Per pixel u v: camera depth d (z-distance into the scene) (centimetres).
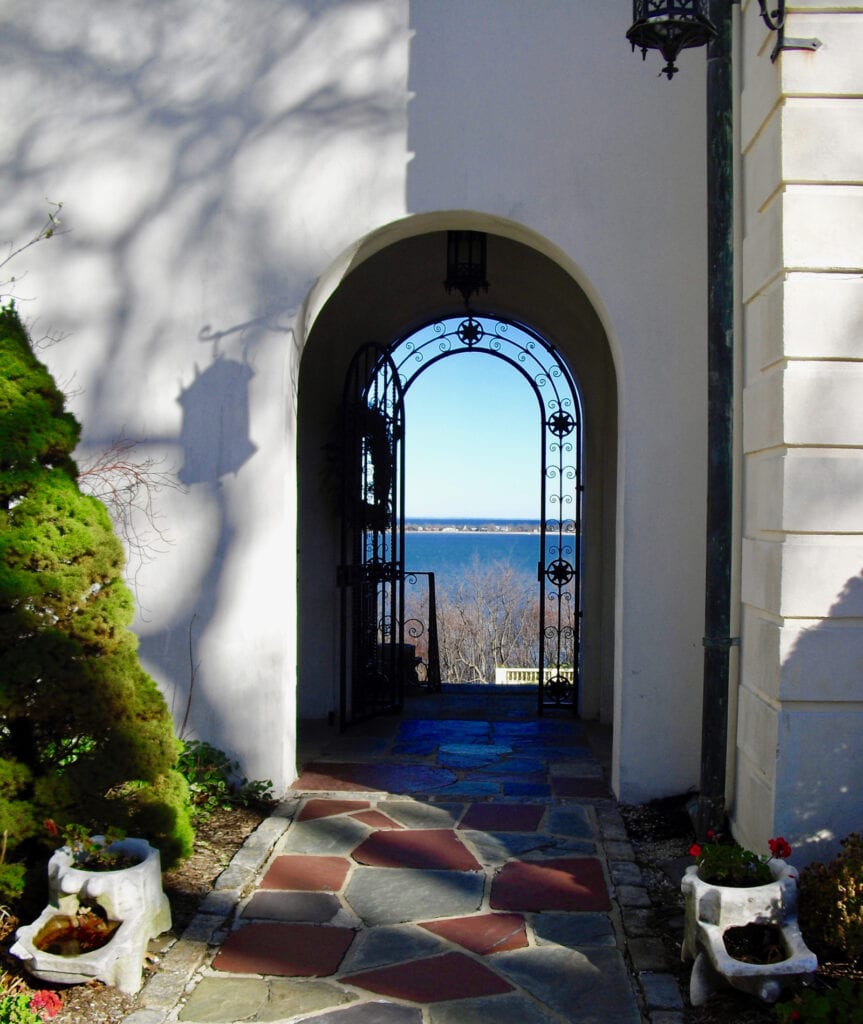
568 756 607
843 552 365
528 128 501
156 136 515
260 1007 309
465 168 502
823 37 368
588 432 729
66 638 358
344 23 507
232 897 384
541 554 762
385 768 571
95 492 511
